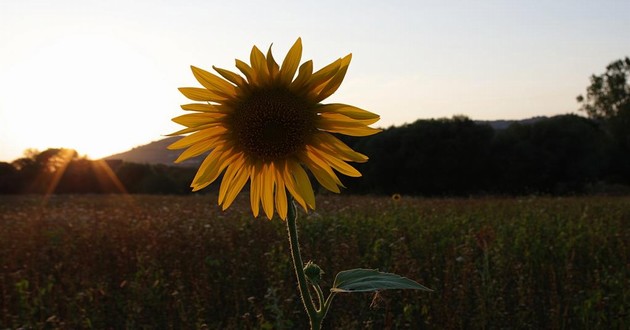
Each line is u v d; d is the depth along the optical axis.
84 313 6.10
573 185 48.59
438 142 48.19
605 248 9.27
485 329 6.01
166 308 6.34
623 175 57.78
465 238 9.60
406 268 7.02
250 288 7.05
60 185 52.62
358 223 11.02
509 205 18.39
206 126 2.88
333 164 2.93
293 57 2.78
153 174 51.84
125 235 10.15
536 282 7.45
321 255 7.71
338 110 2.80
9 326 5.97
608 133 61.19
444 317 6.00
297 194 2.93
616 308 6.36
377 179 49.56
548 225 11.92
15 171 53.50
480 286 6.78
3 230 12.62
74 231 11.66
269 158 2.92
